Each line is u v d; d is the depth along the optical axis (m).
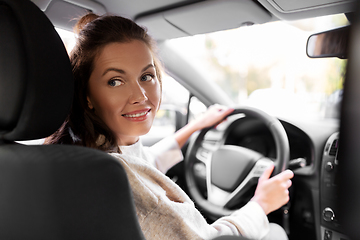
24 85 0.49
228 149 1.48
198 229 0.75
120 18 0.79
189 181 1.53
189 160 1.55
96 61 0.75
